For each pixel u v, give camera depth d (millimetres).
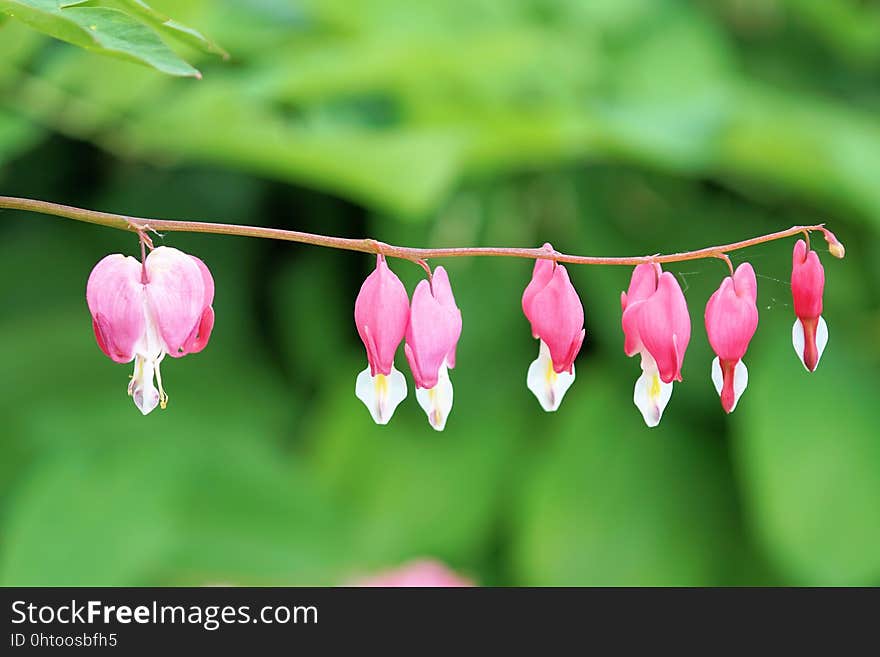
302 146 926
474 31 1105
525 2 1161
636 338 772
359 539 1053
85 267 1144
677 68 1149
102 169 1150
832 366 1067
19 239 1146
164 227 755
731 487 1070
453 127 1010
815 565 962
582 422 1103
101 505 1002
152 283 757
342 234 1177
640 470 1077
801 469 1003
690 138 983
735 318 764
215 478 1053
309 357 1145
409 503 1075
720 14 1280
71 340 1105
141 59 737
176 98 921
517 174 1155
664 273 767
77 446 1047
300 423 1134
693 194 1153
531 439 1119
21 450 1049
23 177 1135
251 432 1099
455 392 1132
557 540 1041
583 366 1143
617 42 1182
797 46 1290
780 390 1046
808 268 763
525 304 775
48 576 954
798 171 1005
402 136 941
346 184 945
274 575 1013
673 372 767
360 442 1104
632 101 1106
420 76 960
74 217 754
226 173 1175
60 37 736
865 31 1197
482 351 1140
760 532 1005
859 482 994
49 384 1082
